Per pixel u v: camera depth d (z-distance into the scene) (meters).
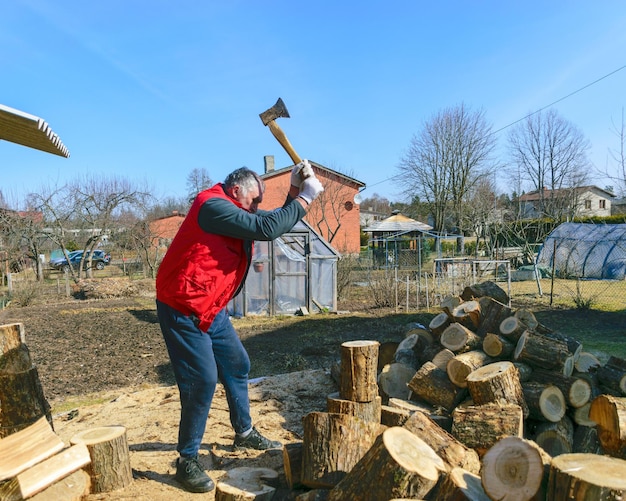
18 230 18.81
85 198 21.67
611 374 4.01
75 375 6.92
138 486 2.80
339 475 2.41
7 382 2.70
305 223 13.25
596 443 3.58
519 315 4.54
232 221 2.70
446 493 2.00
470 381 3.44
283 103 3.08
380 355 5.37
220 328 3.14
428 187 39.22
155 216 27.92
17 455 2.43
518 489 1.94
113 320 12.13
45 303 16.52
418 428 2.59
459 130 37.19
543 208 31.64
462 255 28.19
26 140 2.45
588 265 19.91
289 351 8.33
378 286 14.71
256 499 2.38
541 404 3.49
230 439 3.75
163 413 4.66
